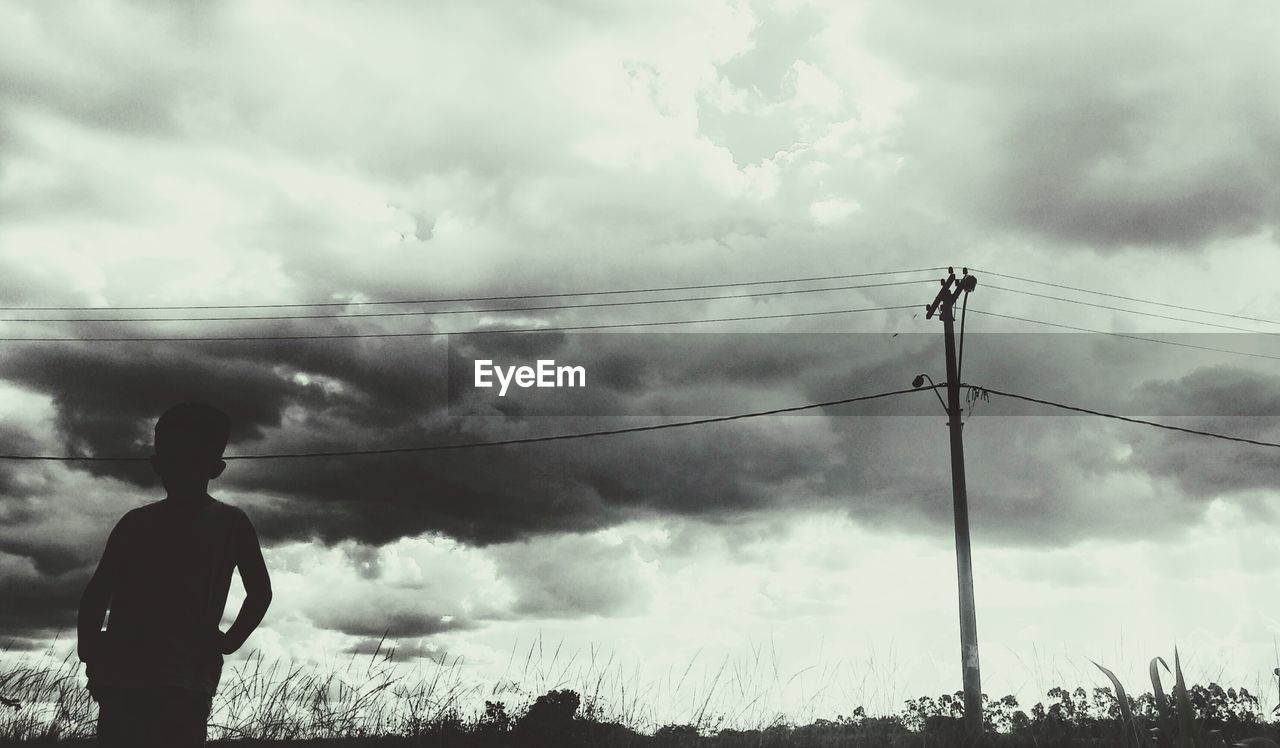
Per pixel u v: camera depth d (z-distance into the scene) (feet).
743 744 24.90
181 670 9.09
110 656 9.05
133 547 9.46
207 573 9.53
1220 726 17.56
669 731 25.72
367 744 22.04
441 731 23.20
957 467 58.39
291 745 21.15
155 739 8.95
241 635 9.80
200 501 9.91
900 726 25.67
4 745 19.90
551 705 24.88
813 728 26.17
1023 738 22.67
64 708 21.21
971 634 54.44
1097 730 21.30
